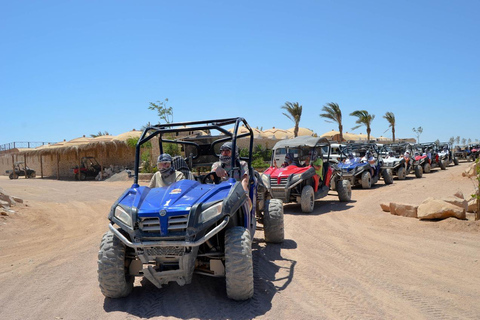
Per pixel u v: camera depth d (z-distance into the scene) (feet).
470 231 23.48
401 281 15.23
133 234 12.73
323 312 12.23
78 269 18.19
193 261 12.67
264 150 107.34
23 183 82.38
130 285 14.24
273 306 12.73
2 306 13.55
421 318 11.78
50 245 23.98
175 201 13.14
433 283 14.94
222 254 13.57
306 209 33.12
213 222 12.59
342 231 25.09
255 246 21.16
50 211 37.45
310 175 33.73
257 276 15.94
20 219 31.07
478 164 26.81
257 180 20.44
